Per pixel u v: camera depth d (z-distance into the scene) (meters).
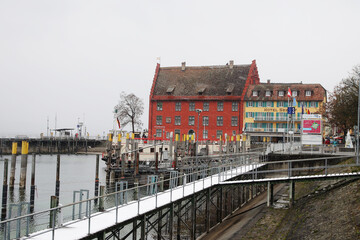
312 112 86.69
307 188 37.41
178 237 27.41
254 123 89.06
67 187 49.28
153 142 65.88
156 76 96.25
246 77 91.88
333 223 23.41
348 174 28.47
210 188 30.25
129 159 59.31
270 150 51.41
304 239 23.17
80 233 16.72
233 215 34.81
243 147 61.38
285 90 88.88
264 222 30.20
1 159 89.50
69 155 110.12
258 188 44.34
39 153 103.31
